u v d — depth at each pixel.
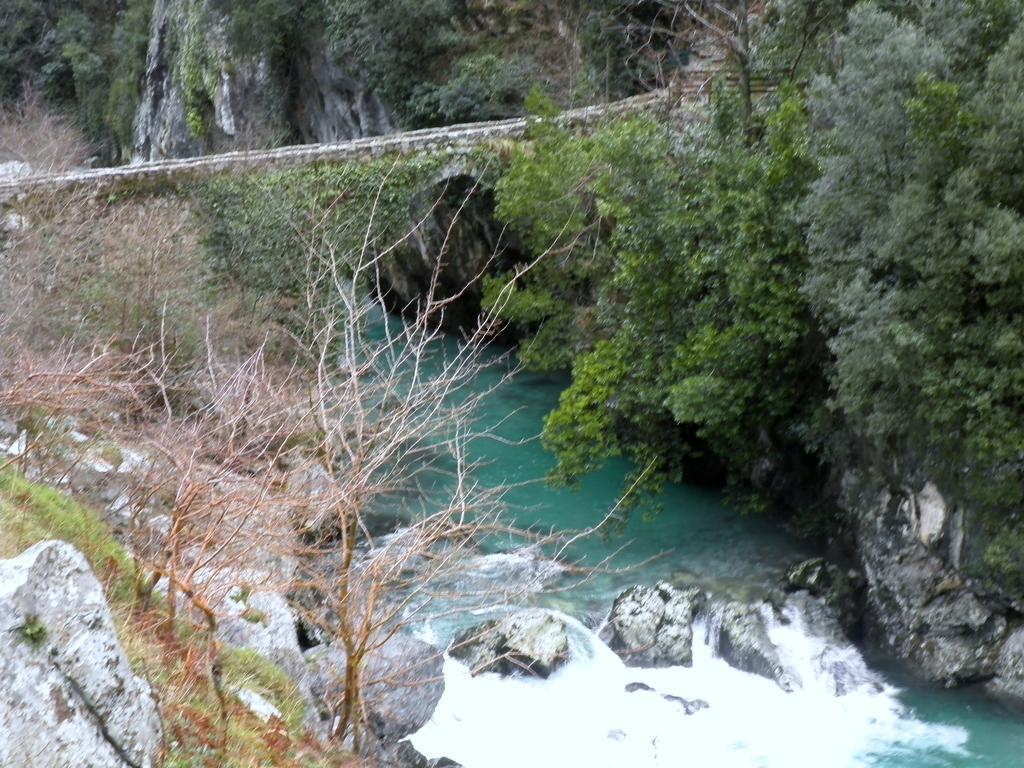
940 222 13.34
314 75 40.44
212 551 9.83
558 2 35.31
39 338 14.91
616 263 20.89
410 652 12.79
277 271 21.31
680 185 18.73
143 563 9.10
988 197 13.52
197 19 45.94
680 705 14.06
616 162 18.58
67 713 6.21
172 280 18.14
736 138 18.55
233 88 43.62
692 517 19.45
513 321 28.89
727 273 16.91
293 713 9.63
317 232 22.06
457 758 12.52
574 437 18.30
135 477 10.70
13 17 57.84
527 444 22.42
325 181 23.92
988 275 12.91
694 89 27.98
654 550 18.05
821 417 17.42
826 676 14.61
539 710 13.76
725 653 15.18
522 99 33.97
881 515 16.20
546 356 23.23
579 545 18.17
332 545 13.45
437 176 25.39
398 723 12.09
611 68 33.06
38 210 19.20
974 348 13.65
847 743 13.34
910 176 14.01
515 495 20.03
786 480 19.31
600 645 15.22
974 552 14.41
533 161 23.98
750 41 25.12
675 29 32.72
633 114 24.53
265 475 9.61
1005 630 14.30
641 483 18.34
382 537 16.69
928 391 13.61
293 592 13.08
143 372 14.82
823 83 15.40
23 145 34.22
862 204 14.59
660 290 18.05
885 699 14.23
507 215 24.47
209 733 8.01
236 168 22.88
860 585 16.55
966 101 13.73
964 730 13.45
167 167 22.42
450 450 13.73
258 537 9.16
